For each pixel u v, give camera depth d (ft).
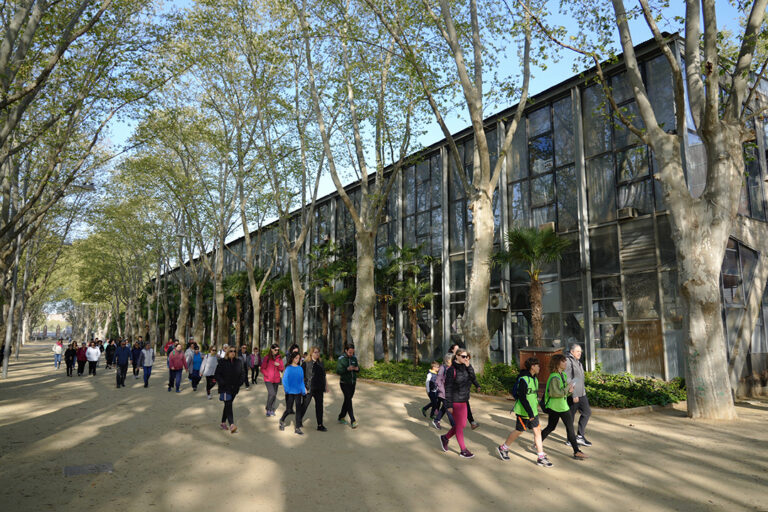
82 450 25.03
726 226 35.04
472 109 49.26
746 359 48.96
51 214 81.82
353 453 24.82
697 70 37.58
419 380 57.82
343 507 16.89
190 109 84.53
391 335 88.12
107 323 258.78
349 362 33.04
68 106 47.09
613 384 47.06
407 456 24.20
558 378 23.45
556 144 63.16
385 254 87.40
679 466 22.20
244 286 125.18
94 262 171.12
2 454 24.14
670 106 51.29
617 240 54.85
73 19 33.53
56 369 92.07
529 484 19.58
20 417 35.40
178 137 86.89
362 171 71.77
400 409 40.06
